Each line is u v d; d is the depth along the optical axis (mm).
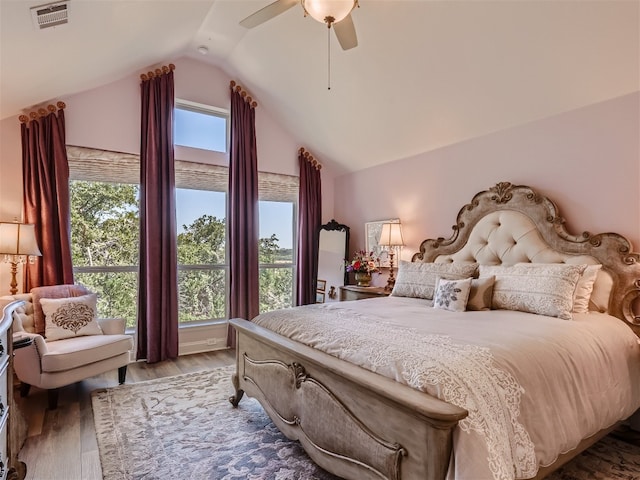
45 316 3002
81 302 3180
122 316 3955
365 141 4387
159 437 2283
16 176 3365
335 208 5418
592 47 2365
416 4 2670
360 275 4445
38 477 1880
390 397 1323
